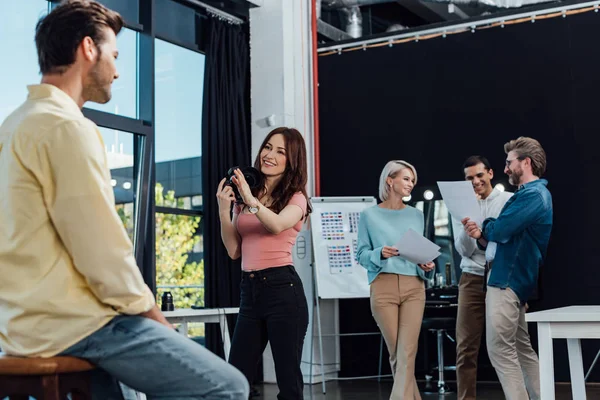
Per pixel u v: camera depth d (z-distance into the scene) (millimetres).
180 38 6578
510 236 3936
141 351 1705
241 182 2865
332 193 7008
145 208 5855
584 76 6156
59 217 1661
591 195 6055
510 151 4285
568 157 6152
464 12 7926
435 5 7742
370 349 6797
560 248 6105
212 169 6559
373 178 6871
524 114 6336
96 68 1861
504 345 3975
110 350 1701
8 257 1697
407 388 4121
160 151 6320
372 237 4359
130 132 5754
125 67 5852
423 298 4258
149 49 5914
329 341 6770
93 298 1717
